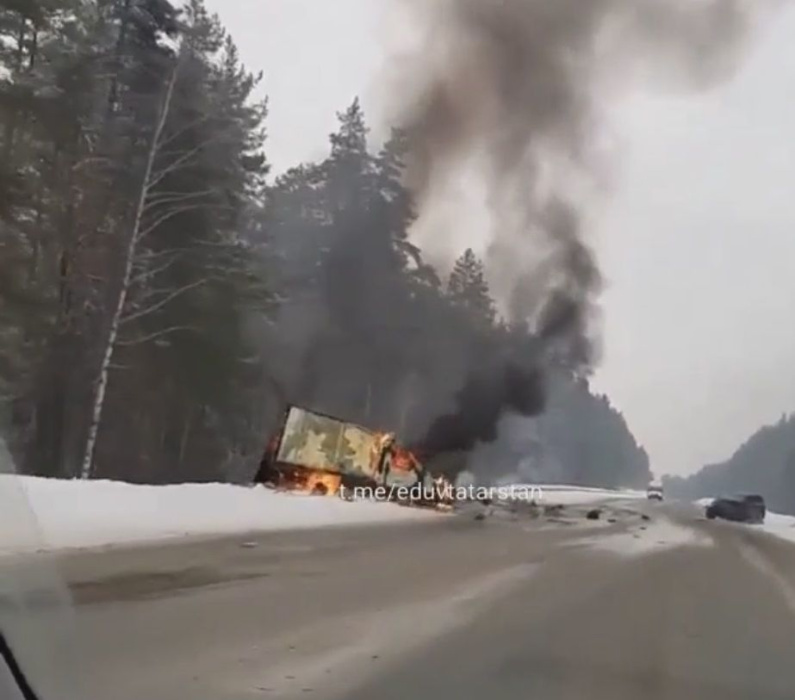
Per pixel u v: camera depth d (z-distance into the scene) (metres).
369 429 27.38
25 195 21.55
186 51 25.55
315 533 15.27
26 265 22.56
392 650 6.59
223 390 27.64
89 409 23.05
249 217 31.55
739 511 33.03
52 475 22.58
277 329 32.41
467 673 6.07
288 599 8.38
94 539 11.39
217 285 26.97
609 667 6.54
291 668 5.82
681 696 5.87
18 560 6.65
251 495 20.08
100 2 24.17
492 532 19.06
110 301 23.20
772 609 9.70
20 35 22.75
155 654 5.79
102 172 23.86
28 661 4.52
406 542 15.14
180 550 11.23
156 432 27.59
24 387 22.44
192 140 25.47
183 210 24.31
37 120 22.17
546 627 7.95
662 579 11.91
